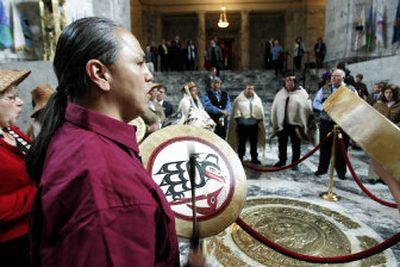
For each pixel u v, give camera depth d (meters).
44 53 6.30
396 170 0.56
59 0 6.47
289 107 5.14
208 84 6.37
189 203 1.40
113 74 0.68
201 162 1.51
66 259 0.52
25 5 6.52
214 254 2.59
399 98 4.86
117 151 0.64
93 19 0.70
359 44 10.28
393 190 0.59
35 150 0.71
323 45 12.54
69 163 0.59
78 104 0.72
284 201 3.76
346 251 2.62
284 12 19.16
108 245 0.51
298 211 3.45
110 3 9.88
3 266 1.28
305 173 5.07
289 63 18.39
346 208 3.56
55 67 0.72
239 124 5.61
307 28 17.67
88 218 0.52
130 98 0.71
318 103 4.74
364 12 10.12
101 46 0.66
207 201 1.41
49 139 0.70
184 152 1.56
